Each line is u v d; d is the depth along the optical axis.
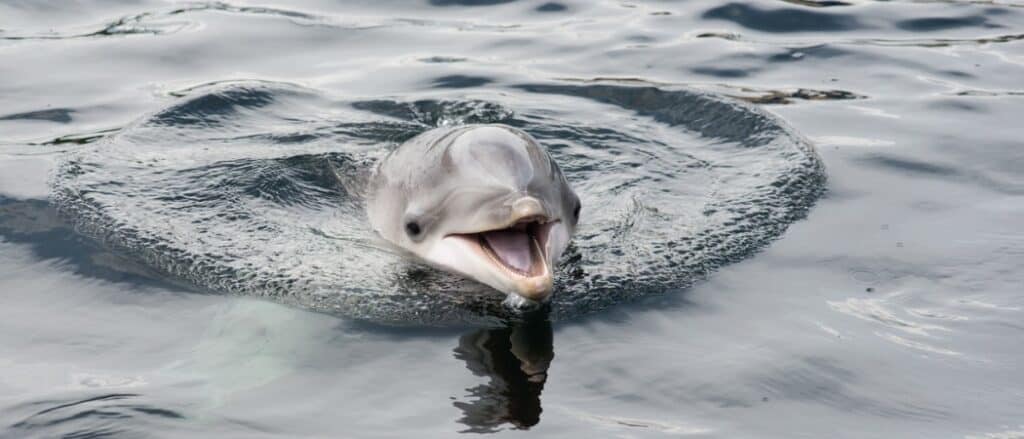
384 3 19.17
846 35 17.47
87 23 17.83
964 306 9.15
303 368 8.16
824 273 9.78
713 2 18.91
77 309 9.12
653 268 9.80
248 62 16.42
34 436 7.17
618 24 18.12
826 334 8.64
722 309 9.10
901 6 18.61
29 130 13.62
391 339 8.63
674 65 16.30
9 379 7.93
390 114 14.38
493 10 18.88
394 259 10.18
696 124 13.91
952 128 13.81
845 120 14.18
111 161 12.20
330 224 10.96
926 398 7.72
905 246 10.36
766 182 11.78
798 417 7.46
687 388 7.82
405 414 7.46
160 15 18.31
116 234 10.39
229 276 9.67
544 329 8.78
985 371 8.08
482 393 7.76
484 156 9.84
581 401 7.64
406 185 10.48
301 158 12.45
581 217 10.96
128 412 7.45
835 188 11.92
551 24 18.20
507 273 9.02
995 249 10.25
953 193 11.78
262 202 11.27
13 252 10.11
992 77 15.70
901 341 8.54
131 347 8.48
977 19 18.05
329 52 16.91
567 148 12.99
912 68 16.11
